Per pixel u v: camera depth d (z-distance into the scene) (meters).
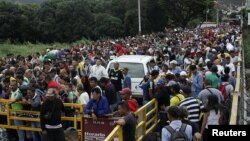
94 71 14.91
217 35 42.25
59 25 68.50
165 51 21.69
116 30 66.31
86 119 9.52
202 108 8.94
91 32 67.38
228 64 14.84
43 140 11.05
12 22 68.31
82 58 18.61
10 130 11.64
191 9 70.19
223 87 11.27
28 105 11.31
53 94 9.45
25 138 11.44
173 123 6.40
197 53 18.50
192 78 12.49
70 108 10.91
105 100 9.58
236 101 9.02
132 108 9.78
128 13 66.81
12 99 11.29
